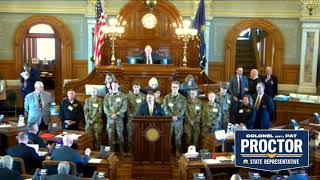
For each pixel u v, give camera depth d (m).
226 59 14.63
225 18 14.55
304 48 14.18
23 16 14.31
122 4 14.16
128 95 8.88
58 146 6.32
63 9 14.26
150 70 9.88
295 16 14.38
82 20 14.41
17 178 4.71
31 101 8.67
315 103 10.80
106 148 6.48
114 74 10.20
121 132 8.73
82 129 9.48
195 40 12.36
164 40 12.54
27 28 14.37
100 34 11.52
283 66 14.69
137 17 12.50
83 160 5.79
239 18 14.55
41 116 8.71
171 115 8.55
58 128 8.15
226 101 9.08
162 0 12.42
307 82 14.30
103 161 6.04
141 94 8.85
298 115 11.12
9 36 14.35
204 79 11.72
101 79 10.53
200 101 8.90
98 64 11.52
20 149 5.77
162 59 12.04
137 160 7.70
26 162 5.75
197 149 8.90
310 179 5.54
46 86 15.41
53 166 5.28
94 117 8.81
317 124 8.85
